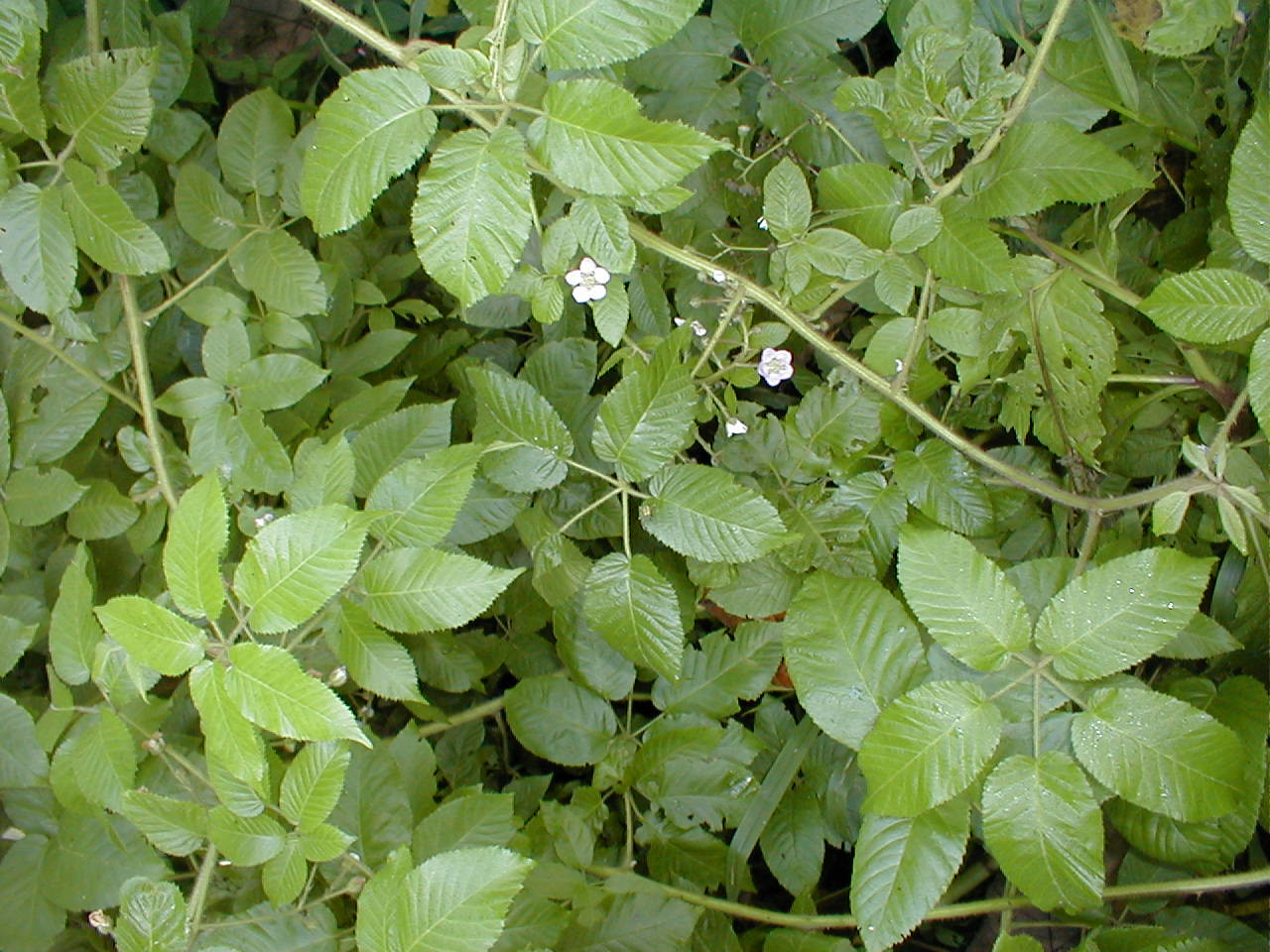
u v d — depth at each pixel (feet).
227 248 2.03
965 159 2.12
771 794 1.97
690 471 1.78
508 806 1.74
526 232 1.49
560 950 1.72
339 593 1.63
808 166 2.10
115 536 2.04
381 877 1.46
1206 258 2.04
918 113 1.80
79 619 1.70
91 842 1.77
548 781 2.04
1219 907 2.00
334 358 2.17
